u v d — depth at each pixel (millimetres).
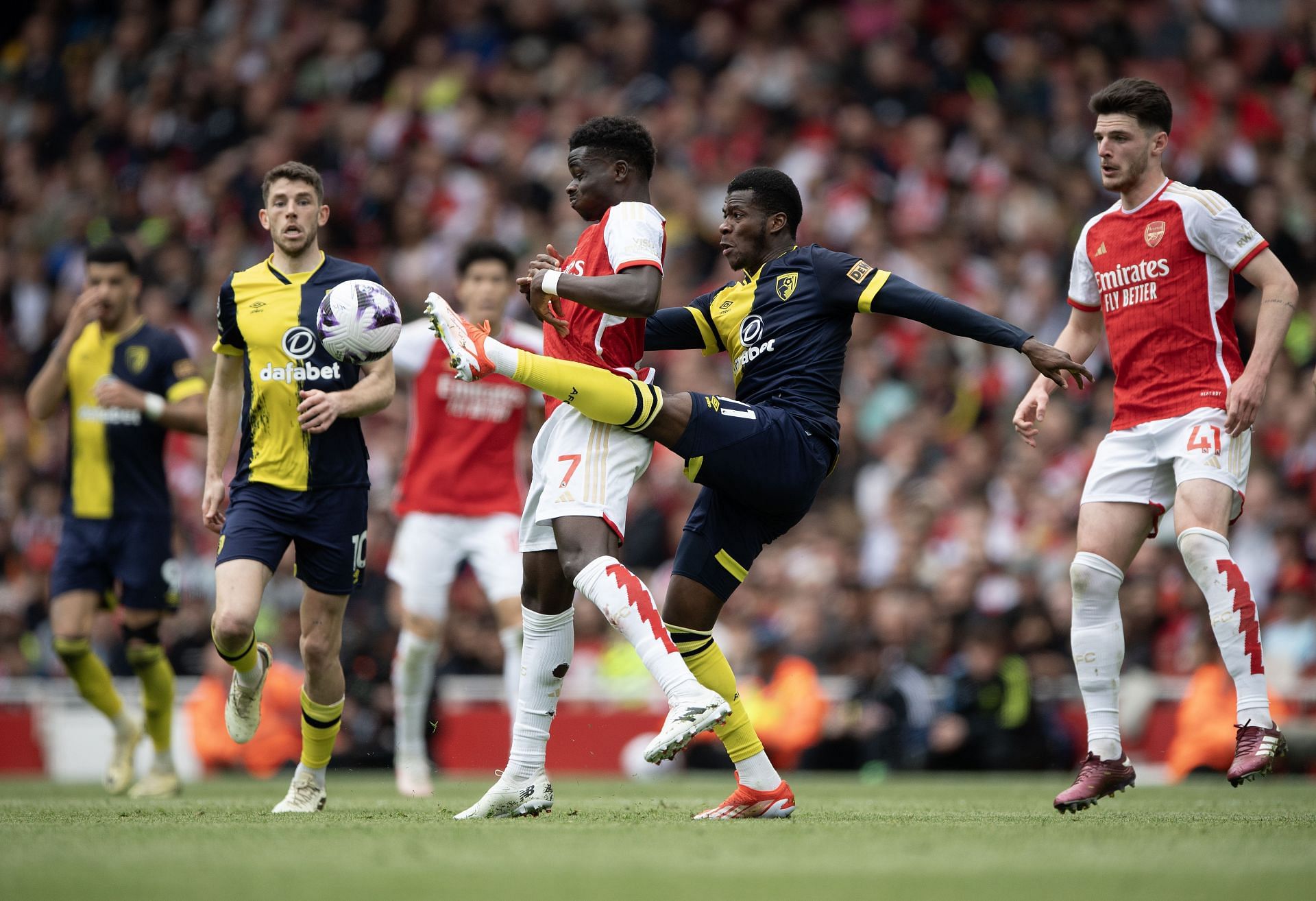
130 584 26625
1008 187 58062
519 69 69562
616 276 16625
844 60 64625
